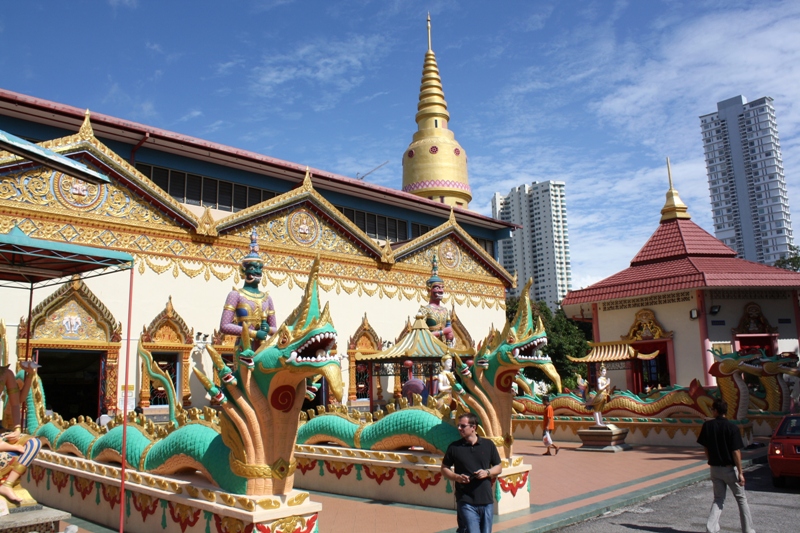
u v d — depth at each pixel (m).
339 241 25.95
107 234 19.28
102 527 10.55
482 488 7.20
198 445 9.02
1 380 11.01
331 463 13.16
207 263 21.59
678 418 20.44
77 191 18.80
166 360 20.34
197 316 21.02
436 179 42.31
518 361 10.52
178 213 20.88
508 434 11.03
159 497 9.21
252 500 7.58
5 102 18.81
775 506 11.23
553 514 10.49
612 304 31.30
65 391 22.39
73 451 12.42
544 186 114.44
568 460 17.62
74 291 18.33
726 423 9.12
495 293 33.09
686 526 9.91
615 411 22.11
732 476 8.95
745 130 137.88
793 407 23.42
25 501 7.75
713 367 19.53
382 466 12.13
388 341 27.02
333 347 7.43
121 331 19.19
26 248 8.97
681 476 14.11
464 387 11.21
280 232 23.84
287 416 7.97
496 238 36.06
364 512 11.00
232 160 24.14
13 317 17.30
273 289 23.23
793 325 28.88
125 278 19.53
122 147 22.17
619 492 12.37
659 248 31.58
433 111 44.94
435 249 30.06
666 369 29.47
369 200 30.17
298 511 7.86
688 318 28.09
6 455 7.79
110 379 18.73
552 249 111.88
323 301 24.80
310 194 24.73
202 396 20.73
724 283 27.08
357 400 25.44
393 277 27.86
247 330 7.84
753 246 135.38
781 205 132.62
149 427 10.77
